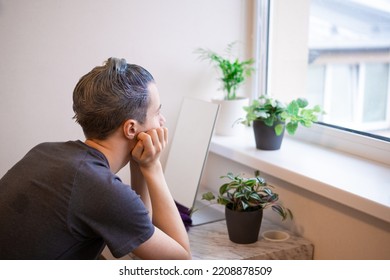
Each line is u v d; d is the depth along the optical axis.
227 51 2.13
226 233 1.67
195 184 1.77
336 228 1.52
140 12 1.92
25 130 1.86
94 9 1.86
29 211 1.06
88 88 1.13
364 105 1.88
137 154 1.23
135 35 1.94
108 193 1.06
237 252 1.52
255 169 1.83
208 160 2.13
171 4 1.97
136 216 1.08
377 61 1.81
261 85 2.18
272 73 2.16
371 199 1.32
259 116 1.82
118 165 1.22
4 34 1.77
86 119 1.14
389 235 1.35
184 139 1.88
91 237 1.11
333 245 1.53
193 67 2.06
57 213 1.05
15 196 1.08
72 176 1.06
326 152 1.82
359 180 1.48
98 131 1.16
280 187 1.73
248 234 1.57
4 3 1.74
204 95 2.12
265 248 1.55
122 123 1.16
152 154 1.24
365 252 1.42
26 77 1.82
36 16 1.79
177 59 2.03
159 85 2.02
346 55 1.97
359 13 1.85
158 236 1.14
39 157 1.15
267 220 1.81
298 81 2.07
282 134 1.84
